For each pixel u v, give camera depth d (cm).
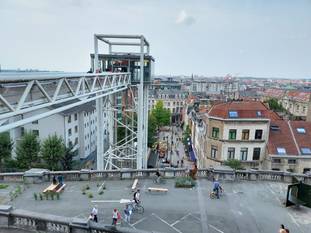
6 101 964
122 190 1964
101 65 3064
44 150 4553
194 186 2045
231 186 2062
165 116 9319
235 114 3628
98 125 3012
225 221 1572
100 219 1578
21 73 1039
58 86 1334
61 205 1730
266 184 2106
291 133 3788
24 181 2055
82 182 2097
